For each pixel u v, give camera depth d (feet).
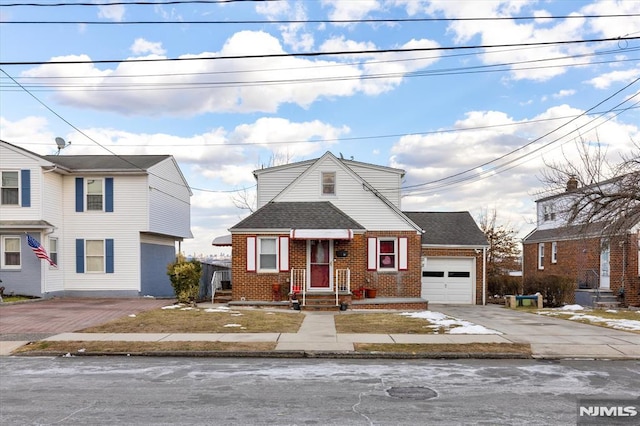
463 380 27.91
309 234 65.57
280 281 67.72
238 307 64.13
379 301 65.87
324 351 35.06
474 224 88.48
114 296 81.51
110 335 41.06
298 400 23.62
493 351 35.47
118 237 82.38
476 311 66.85
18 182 76.18
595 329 45.88
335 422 20.34
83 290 81.71
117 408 22.27
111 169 81.61
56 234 79.97
